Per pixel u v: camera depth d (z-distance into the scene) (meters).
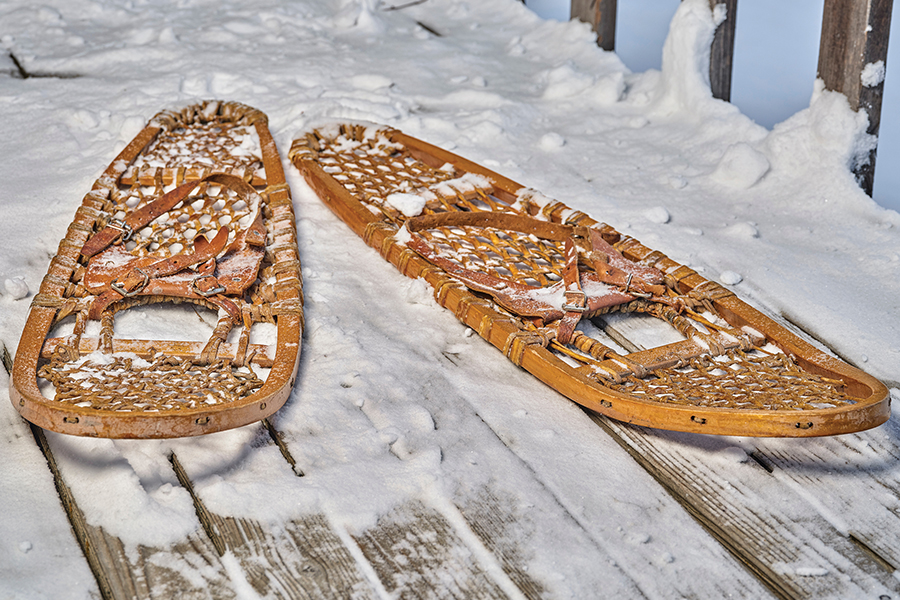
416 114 3.65
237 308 2.08
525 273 2.38
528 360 2.02
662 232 2.82
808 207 2.99
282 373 1.81
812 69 4.80
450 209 2.72
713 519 1.66
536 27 4.83
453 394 2.00
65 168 2.94
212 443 1.76
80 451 1.70
